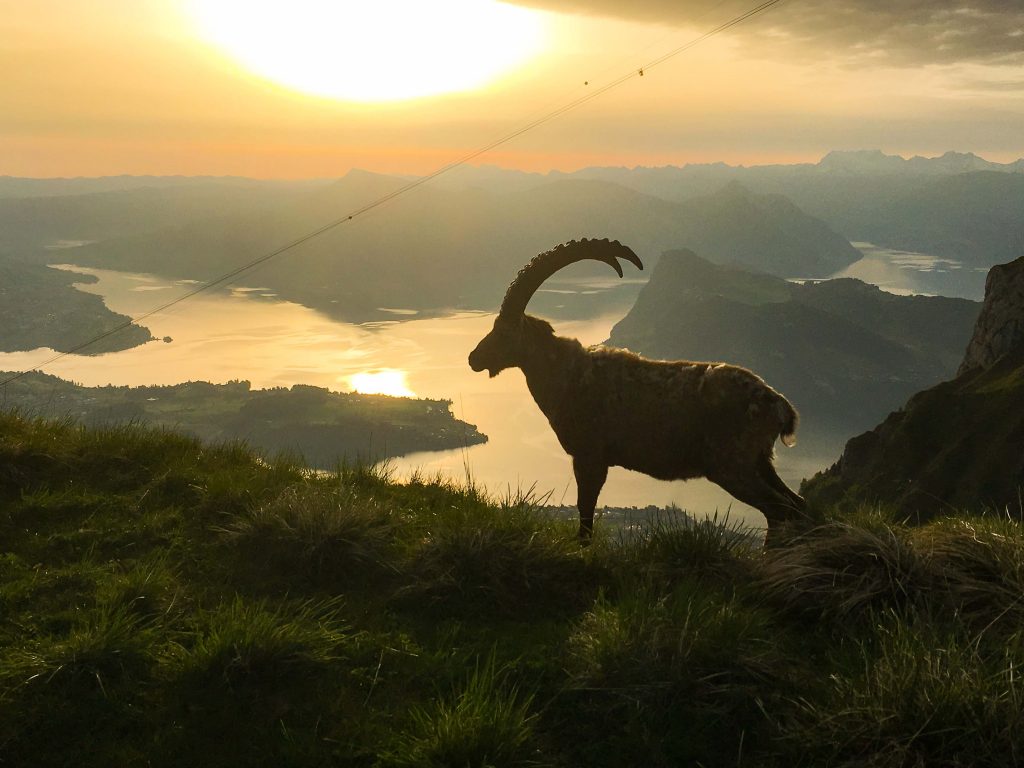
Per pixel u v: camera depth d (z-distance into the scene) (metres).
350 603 3.32
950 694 2.40
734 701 2.64
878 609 3.09
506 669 2.85
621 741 2.54
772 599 3.24
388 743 2.50
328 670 2.82
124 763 2.43
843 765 2.37
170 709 2.62
